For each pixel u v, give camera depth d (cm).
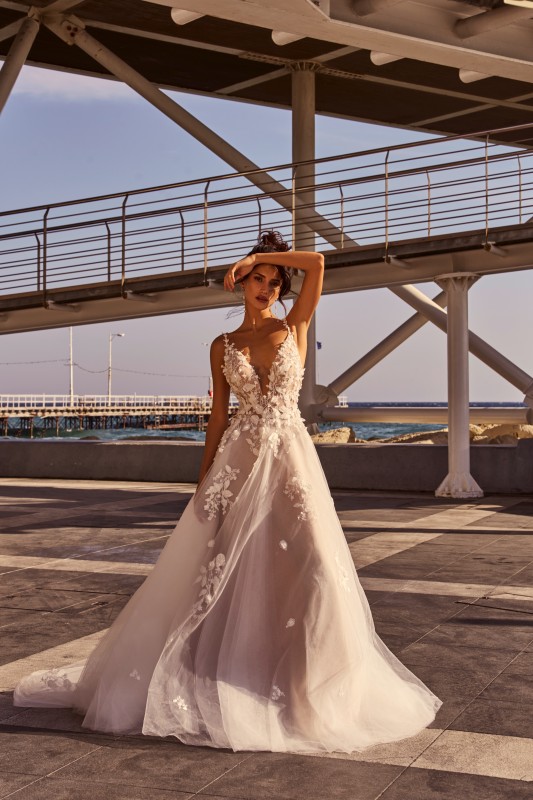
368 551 939
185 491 1656
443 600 693
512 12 1134
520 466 1579
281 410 438
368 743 387
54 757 374
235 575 415
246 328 454
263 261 447
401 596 708
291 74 2466
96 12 2075
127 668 416
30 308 1809
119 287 1717
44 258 1781
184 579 424
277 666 400
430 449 1647
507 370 2075
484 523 1177
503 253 1421
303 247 2011
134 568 841
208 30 2169
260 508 420
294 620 404
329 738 383
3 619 634
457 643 562
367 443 1733
